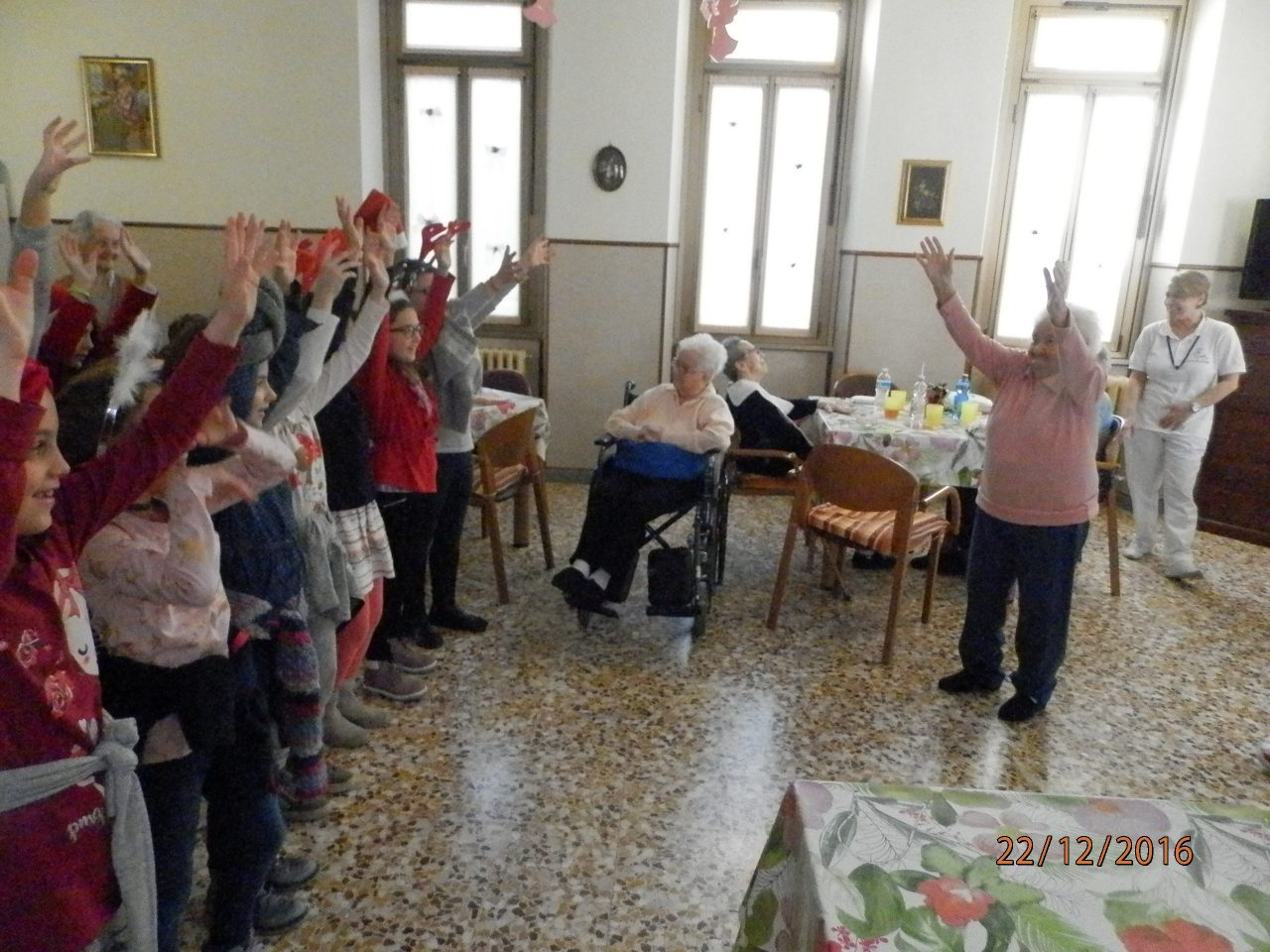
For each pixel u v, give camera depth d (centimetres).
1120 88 490
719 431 306
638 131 477
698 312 538
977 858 93
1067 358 232
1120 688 289
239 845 147
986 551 262
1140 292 510
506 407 362
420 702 262
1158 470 401
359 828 204
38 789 96
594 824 210
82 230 208
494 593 347
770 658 301
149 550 122
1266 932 85
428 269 261
